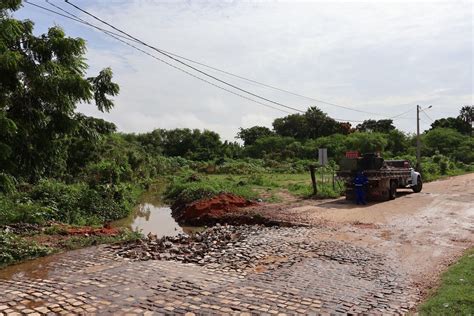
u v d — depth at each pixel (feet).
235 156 219.00
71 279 22.18
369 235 35.78
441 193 71.10
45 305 18.22
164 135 236.02
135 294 19.69
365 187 59.16
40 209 42.57
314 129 224.53
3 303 18.48
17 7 28.71
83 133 34.06
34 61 29.73
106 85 33.35
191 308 17.93
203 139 232.73
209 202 55.88
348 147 168.14
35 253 27.89
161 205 73.61
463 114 278.87
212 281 21.91
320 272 23.95
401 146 186.19
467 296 18.60
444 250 30.19
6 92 29.07
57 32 30.83
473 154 179.73
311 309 17.98
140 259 26.73
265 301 18.90
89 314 17.22
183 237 35.29
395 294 20.20
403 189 79.77
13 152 29.76
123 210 58.03
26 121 29.86
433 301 18.47
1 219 38.11
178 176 130.00
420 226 40.29
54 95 29.35
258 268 24.76
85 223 45.93
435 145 192.75
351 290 20.68
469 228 39.19
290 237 34.63
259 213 49.32
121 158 90.38
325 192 67.46
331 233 36.70
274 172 141.79
